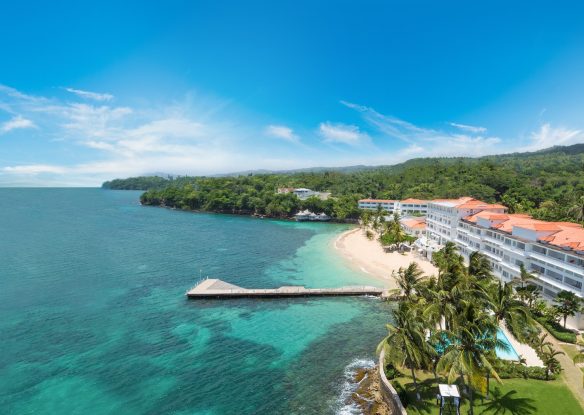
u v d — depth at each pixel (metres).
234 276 102.44
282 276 102.50
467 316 38.22
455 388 39.44
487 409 41.28
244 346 62.19
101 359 56.75
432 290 52.16
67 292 85.75
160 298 84.06
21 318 70.75
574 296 58.22
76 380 51.19
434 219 129.12
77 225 190.62
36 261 113.00
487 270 64.44
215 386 50.81
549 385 45.38
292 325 70.81
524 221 85.44
